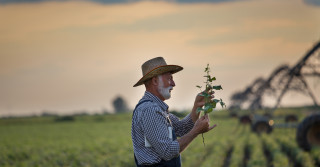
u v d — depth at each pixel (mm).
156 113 5254
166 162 5273
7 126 83562
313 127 19672
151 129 5207
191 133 5238
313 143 19672
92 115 113250
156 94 5512
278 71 37688
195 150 23703
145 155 5301
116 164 20062
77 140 41344
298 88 33156
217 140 29906
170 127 5348
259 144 25391
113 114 116625
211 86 5441
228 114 68750
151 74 5422
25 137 49531
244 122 51594
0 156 25406
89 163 21500
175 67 5480
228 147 25562
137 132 5352
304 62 30516
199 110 5324
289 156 20438
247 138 30797
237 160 18734
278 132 35062
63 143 37312
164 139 5180
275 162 17750
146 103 5371
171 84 5523
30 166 21172
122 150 26297
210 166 17703
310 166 16922
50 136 50312
